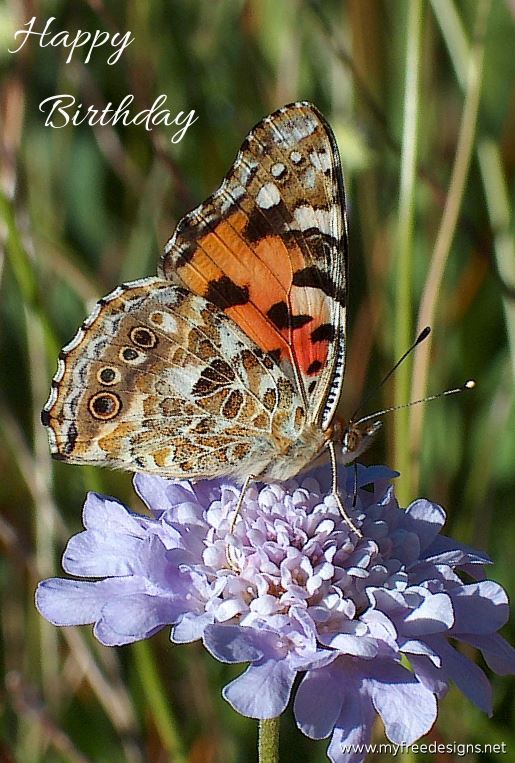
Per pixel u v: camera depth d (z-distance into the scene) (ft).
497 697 1.07
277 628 0.91
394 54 1.17
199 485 0.98
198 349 0.95
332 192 0.94
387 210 1.16
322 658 0.91
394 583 0.93
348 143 1.11
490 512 1.12
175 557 0.94
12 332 1.16
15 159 1.09
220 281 0.94
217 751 1.07
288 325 0.94
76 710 1.09
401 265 1.03
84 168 1.20
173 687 1.09
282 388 0.95
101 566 0.94
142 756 1.05
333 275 0.94
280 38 1.19
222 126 1.18
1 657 1.10
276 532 0.94
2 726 1.08
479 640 0.94
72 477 1.14
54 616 0.92
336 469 0.96
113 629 0.91
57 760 1.07
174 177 1.12
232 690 0.90
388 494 0.97
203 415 0.95
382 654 0.91
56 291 1.17
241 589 0.93
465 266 1.16
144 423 0.95
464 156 1.05
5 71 1.13
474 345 1.15
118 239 1.18
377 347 1.15
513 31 1.20
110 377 0.95
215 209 0.95
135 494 1.12
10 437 1.11
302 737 1.07
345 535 0.94
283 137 0.94
